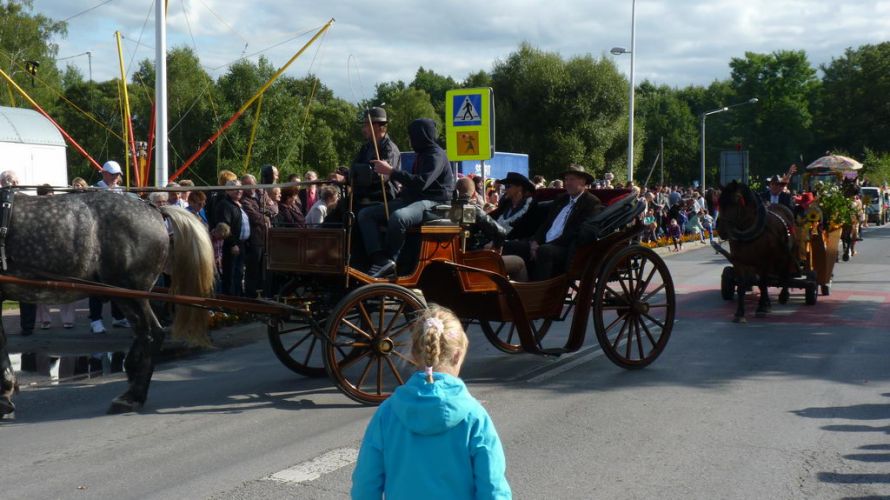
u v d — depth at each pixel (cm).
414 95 6450
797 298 1417
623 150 4812
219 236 998
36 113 1967
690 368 848
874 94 7856
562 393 742
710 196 2769
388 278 724
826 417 658
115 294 661
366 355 705
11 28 4819
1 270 639
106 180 1085
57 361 902
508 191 949
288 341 1034
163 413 685
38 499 489
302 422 655
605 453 569
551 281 814
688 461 552
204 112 4894
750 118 8769
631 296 862
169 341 1004
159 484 511
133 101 5597
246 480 517
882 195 4419
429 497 273
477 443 276
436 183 749
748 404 699
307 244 716
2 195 647
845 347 959
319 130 5478
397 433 278
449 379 279
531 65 4738
